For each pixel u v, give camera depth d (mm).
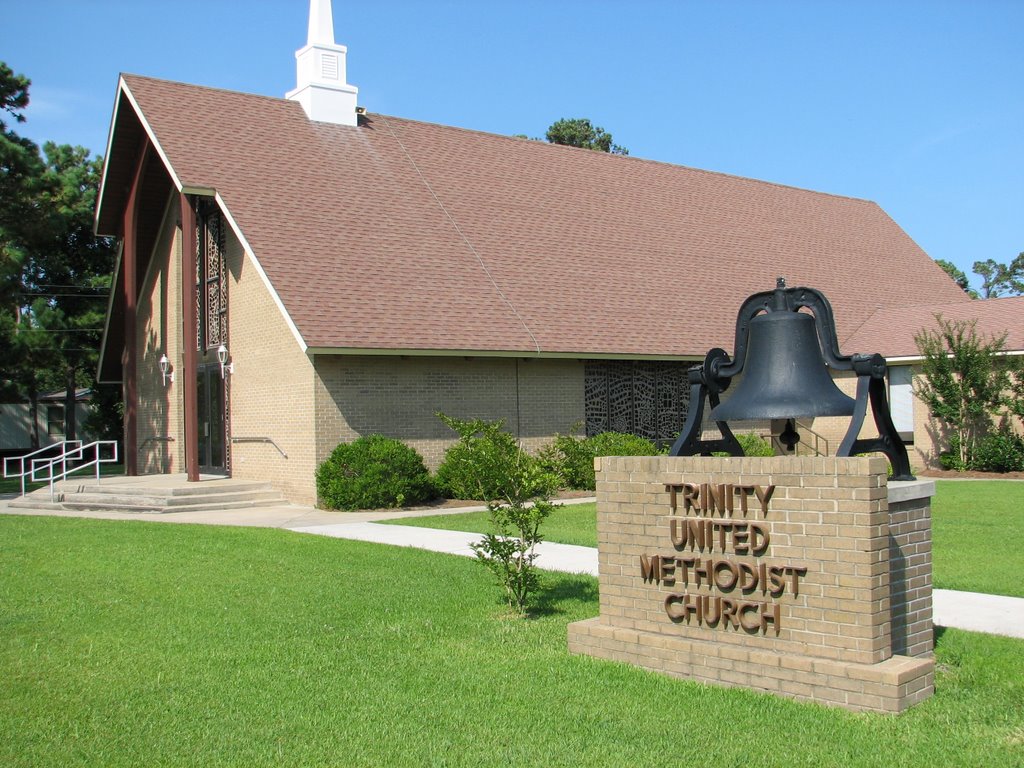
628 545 8570
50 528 17672
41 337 39844
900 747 6387
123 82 25484
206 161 24000
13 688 8000
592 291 26844
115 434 47562
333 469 20938
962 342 28344
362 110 29266
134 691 7910
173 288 28406
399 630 9727
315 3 28203
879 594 7199
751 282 31484
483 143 31469
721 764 6219
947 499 20844
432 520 18734
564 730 6879
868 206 42062
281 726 7066
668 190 34781
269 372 23000
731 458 7836
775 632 7566
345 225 24219
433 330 22312
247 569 13078
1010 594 10969
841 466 7238
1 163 31906
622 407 26531
